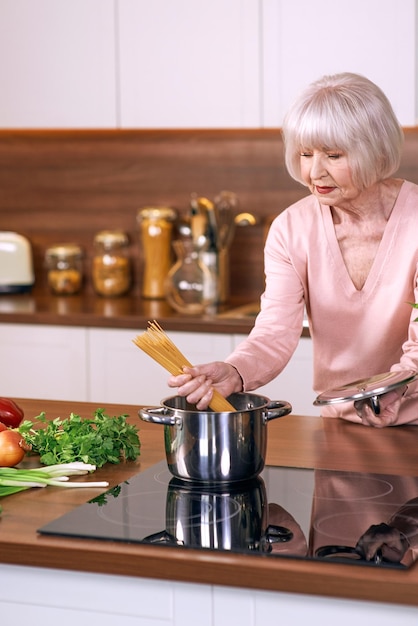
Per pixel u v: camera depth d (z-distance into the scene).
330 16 3.79
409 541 1.53
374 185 2.35
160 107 4.05
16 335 4.02
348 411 2.40
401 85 3.74
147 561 1.50
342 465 1.98
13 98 4.20
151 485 1.85
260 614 1.49
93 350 3.93
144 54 4.03
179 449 1.85
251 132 4.37
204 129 4.08
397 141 2.21
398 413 2.28
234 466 1.83
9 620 1.62
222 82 3.96
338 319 2.47
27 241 4.59
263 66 3.91
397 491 1.79
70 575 1.58
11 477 1.84
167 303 4.29
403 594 1.38
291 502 1.73
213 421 1.82
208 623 1.52
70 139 4.59
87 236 4.64
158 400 3.90
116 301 4.37
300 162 2.26
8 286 4.54
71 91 4.14
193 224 4.15
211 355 3.79
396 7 3.71
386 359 2.47
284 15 3.85
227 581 1.47
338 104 2.13
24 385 4.03
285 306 2.46
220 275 4.23
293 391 3.71
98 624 1.57
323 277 2.44
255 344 2.35
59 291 4.55
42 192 4.67
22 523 1.65
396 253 2.37
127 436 2.01
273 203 4.39
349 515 1.66
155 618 1.54
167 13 3.99
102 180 4.59
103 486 1.85
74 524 1.63
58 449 1.99
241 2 3.90
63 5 4.09
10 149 4.67
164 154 4.50
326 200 2.26
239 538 1.55
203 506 1.71
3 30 4.17
